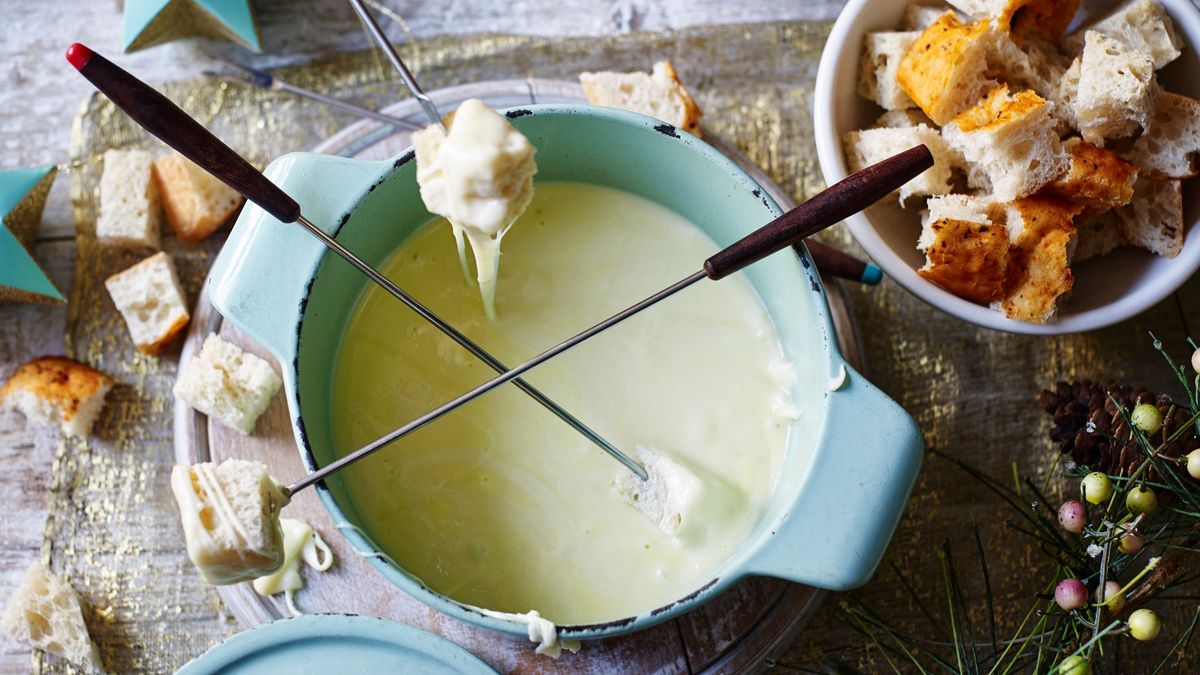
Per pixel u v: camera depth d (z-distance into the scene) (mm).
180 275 771
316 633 695
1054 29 719
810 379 673
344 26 801
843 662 734
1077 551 667
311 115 789
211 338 725
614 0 805
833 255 750
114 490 746
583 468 694
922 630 739
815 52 800
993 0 700
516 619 623
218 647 692
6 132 789
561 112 671
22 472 752
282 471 725
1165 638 737
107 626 733
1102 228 716
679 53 797
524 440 698
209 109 787
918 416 759
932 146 700
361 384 704
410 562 683
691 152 677
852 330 753
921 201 727
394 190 675
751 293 716
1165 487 631
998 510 751
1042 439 759
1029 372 765
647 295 717
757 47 799
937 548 747
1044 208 687
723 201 693
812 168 788
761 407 702
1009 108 674
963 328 767
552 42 797
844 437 635
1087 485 632
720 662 713
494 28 803
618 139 689
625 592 683
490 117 578
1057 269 675
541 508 690
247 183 604
